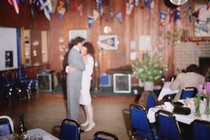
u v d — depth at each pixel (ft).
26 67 26.53
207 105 11.19
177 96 15.66
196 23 26.76
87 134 15.44
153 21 27.78
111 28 28.68
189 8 26.78
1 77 22.25
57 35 29.96
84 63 15.56
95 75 26.66
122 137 14.89
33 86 25.48
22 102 23.77
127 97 24.26
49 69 29.91
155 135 11.19
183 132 11.19
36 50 28.63
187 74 15.60
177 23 27.25
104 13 28.63
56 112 20.40
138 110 11.33
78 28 29.35
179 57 27.48
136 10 28.04
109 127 16.67
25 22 25.90
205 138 8.55
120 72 27.40
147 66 21.21
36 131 9.22
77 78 15.37
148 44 28.12
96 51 29.17
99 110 20.77
